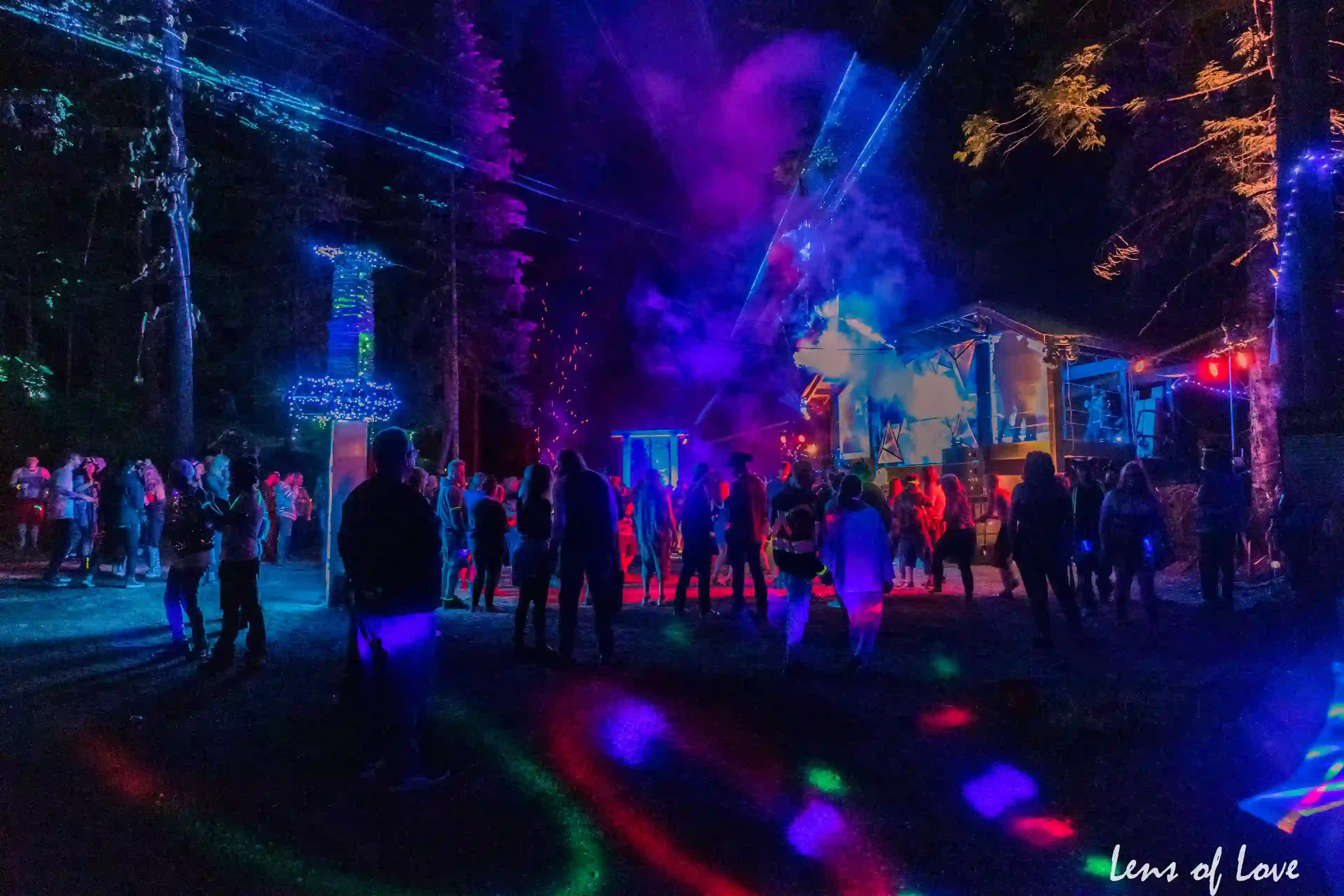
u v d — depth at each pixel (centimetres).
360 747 596
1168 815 490
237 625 832
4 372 2147
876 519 832
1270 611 889
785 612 1248
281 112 2495
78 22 1716
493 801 507
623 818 484
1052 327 1814
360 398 1280
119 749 594
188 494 885
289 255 2753
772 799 511
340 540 543
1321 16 748
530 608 1314
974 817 489
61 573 1606
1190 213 1647
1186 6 1320
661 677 812
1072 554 1009
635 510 1352
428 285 3200
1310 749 576
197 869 423
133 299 2514
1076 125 1475
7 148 2067
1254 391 1508
